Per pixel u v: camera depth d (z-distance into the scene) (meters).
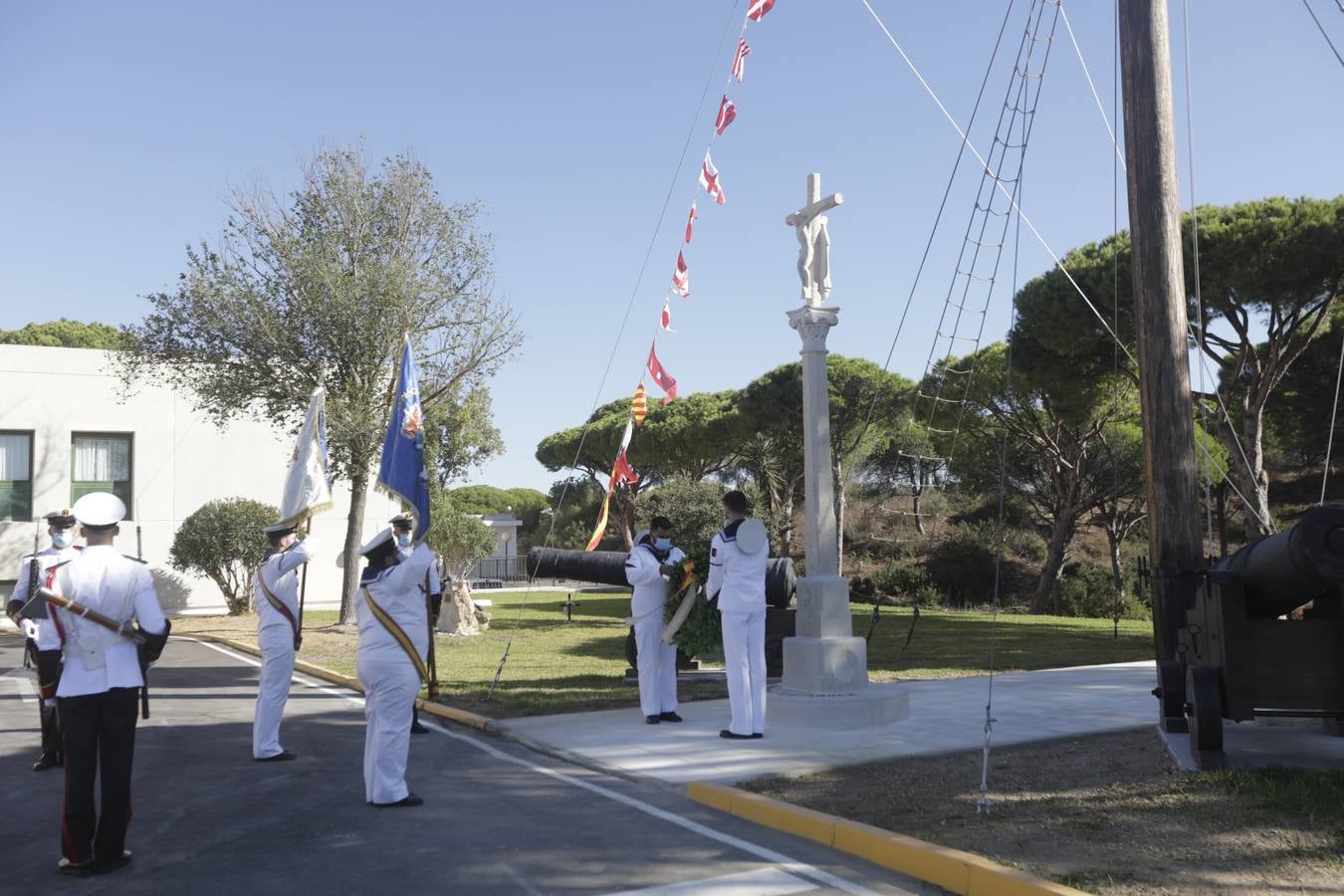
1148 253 8.38
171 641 20.41
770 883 5.11
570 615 25.41
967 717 9.57
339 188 20.97
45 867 5.51
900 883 5.13
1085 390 25.75
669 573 9.66
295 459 10.23
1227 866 4.90
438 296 21.33
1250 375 22.28
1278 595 6.59
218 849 5.76
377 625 6.73
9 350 25.88
